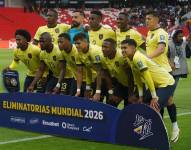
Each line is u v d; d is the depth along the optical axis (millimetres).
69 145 8195
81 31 10188
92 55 8820
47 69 10070
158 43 9164
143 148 7867
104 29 10039
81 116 8523
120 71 8805
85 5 52094
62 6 50469
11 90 10078
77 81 9266
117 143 8164
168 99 8414
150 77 7863
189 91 15867
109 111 8203
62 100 8719
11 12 45438
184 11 46969
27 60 10039
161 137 7660
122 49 7961
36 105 9070
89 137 8461
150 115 7723
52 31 10727
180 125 10078
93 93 9477
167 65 9320
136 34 9859
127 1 51000
